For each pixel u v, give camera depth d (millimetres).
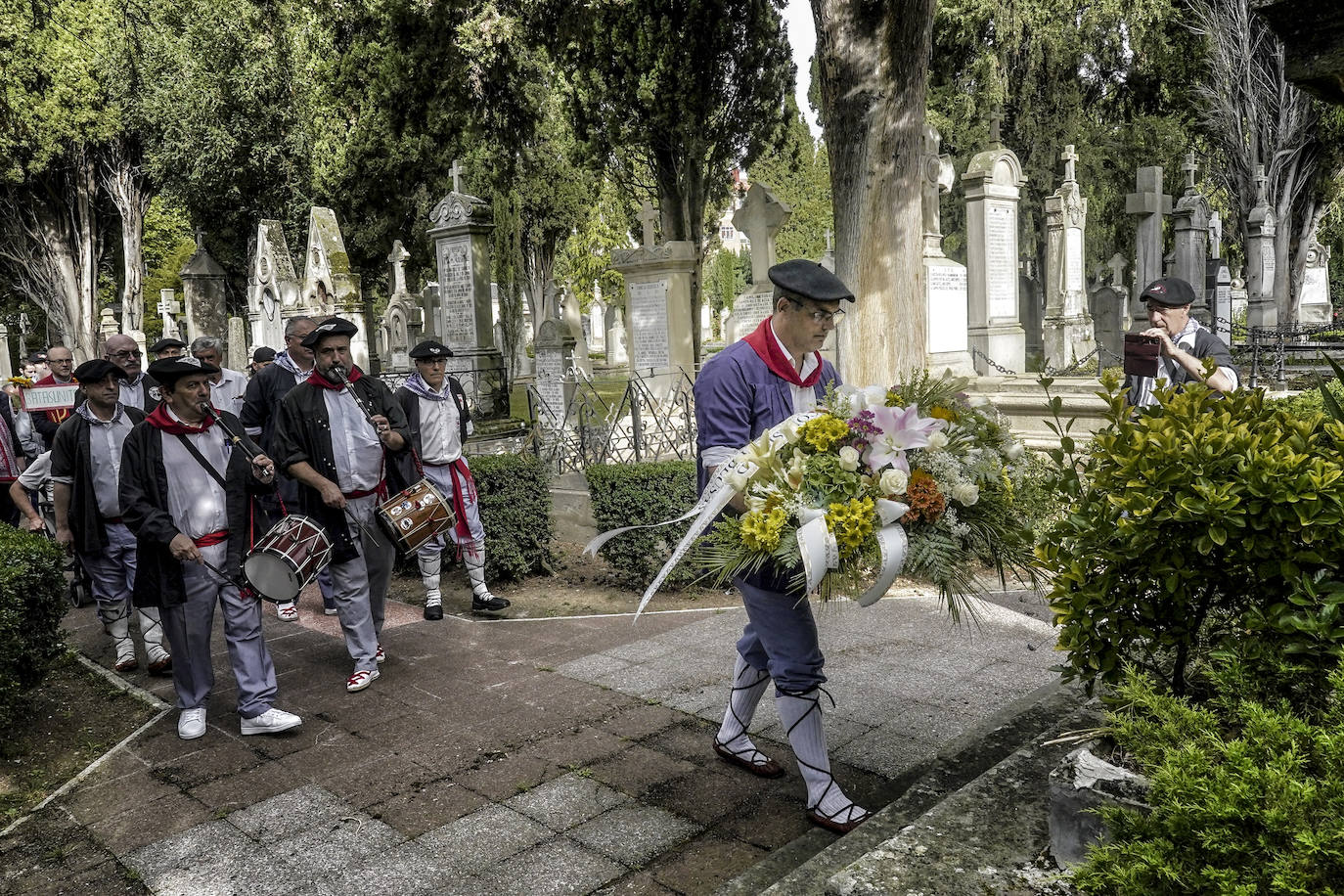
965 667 4824
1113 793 1903
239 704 4578
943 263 13070
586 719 4492
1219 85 23375
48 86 26984
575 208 27453
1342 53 2348
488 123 19797
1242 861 1569
